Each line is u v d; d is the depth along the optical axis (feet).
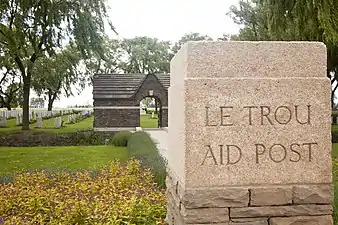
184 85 12.30
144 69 197.98
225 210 12.34
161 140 65.72
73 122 132.67
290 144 12.64
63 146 71.56
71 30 83.71
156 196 22.24
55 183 29.58
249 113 12.50
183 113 12.50
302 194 12.54
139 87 94.73
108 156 52.16
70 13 83.15
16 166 44.27
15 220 19.24
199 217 12.26
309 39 44.11
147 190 24.93
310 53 12.84
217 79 12.37
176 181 14.02
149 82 95.91
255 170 12.49
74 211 18.66
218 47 12.50
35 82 122.11
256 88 12.52
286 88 12.62
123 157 49.93
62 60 107.04
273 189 12.45
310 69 12.85
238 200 12.35
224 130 12.39
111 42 187.21
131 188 25.67
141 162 35.32
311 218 12.56
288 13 43.65
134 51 193.06
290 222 12.48
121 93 93.86
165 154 44.32
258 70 12.66
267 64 12.69
